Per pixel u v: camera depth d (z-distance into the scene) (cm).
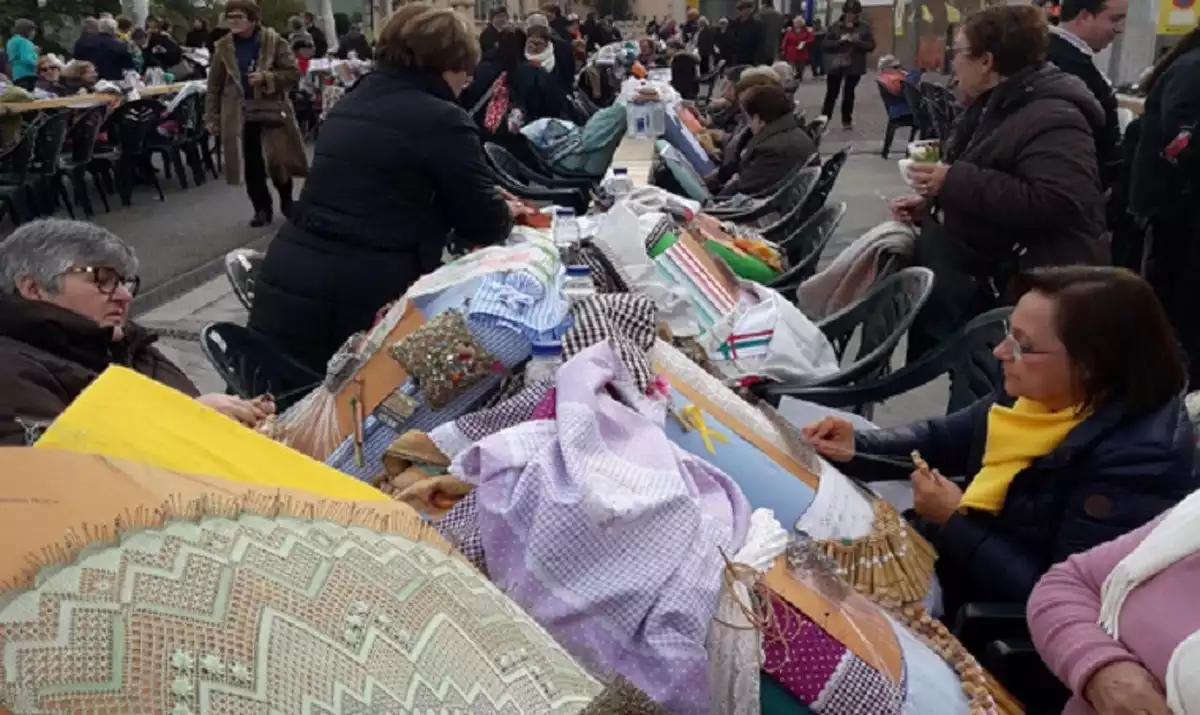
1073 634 148
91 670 89
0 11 1758
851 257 369
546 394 182
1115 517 179
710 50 1872
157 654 93
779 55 2175
